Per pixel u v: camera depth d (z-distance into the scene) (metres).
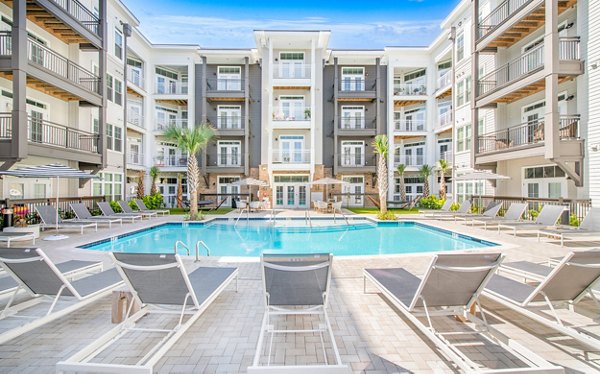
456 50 18.73
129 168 19.12
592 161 10.06
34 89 12.17
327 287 3.32
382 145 15.03
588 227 8.29
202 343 3.19
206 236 11.61
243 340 3.27
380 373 2.70
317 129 21.66
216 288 3.83
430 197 19.95
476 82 14.50
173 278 3.18
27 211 10.34
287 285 3.33
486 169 15.28
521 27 12.57
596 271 3.17
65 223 10.16
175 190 23.31
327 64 23.14
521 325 3.61
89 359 2.59
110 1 16.91
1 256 3.23
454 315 3.74
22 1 9.46
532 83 11.18
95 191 15.71
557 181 11.96
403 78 24.50
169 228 13.10
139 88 20.47
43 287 3.49
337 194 21.20
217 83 22.80
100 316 3.81
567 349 3.10
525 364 2.77
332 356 2.96
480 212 14.41
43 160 12.44
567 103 11.44
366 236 11.64
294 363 2.85
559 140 10.20
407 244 10.28
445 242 10.54
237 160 22.64
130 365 2.63
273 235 11.84
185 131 14.78
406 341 3.24
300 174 21.86
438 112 22.44
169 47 21.59
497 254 3.12
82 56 14.58
